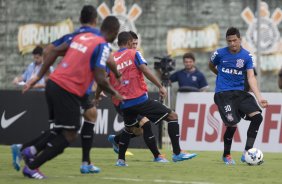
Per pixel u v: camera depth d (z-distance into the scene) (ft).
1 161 112.98
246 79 119.34
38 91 159.84
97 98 111.04
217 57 113.09
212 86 249.75
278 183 83.61
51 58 83.10
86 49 80.23
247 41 250.78
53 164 107.96
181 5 250.98
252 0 250.37
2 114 161.68
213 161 119.85
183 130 153.89
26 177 83.76
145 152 145.28
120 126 157.99
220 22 251.19
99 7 248.93
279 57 252.42
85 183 78.79
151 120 106.22
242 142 150.10
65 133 81.15
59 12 252.62
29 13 253.24
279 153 148.25
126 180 82.69
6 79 252.83
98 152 144.15
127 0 249.55
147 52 250.37
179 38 251.60
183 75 168.66
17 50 253.85
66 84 79.66
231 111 111.45
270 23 252.01
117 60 105.29
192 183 80.74
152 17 250.37
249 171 99.19
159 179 84.84
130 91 104.78
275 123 149.38
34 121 160.25
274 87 253.03
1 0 254.68
